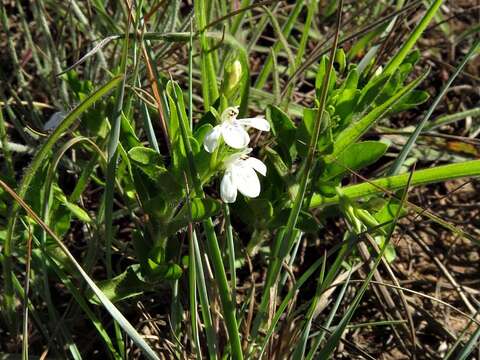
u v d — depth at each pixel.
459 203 0.21
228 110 0.14
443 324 0.18
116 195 0.19
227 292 0.13
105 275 0.18
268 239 0.19
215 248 0.14
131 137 0.15
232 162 0.14
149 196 0.15
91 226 0.16
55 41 0.22
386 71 0.18
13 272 0.15
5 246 0.14
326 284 0.14
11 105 0.21
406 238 0.20
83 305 0.14
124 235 0.19
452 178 0.16
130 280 0.15
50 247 0.15
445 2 0.26
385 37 0.22
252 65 0.24
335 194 0.16
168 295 0.17
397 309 0.17
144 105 0.16
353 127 0.16
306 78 0.24
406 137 0.22
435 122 0.22
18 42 0.23
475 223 0.21
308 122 0.16
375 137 0.22
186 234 0.18
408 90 0.16
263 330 0.16
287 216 0.16
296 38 0.25
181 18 0.24
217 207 0.14
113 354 0.15
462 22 0.26
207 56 0.17
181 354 0.15
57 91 0.20
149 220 0.16
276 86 0.19
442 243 0.20
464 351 0.14
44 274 0.14
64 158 0.19
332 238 0.20
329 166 0.16
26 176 0.13
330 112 0.16
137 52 0.16
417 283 0.19
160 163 0.14
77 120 0.17
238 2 0.22
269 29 0.25
